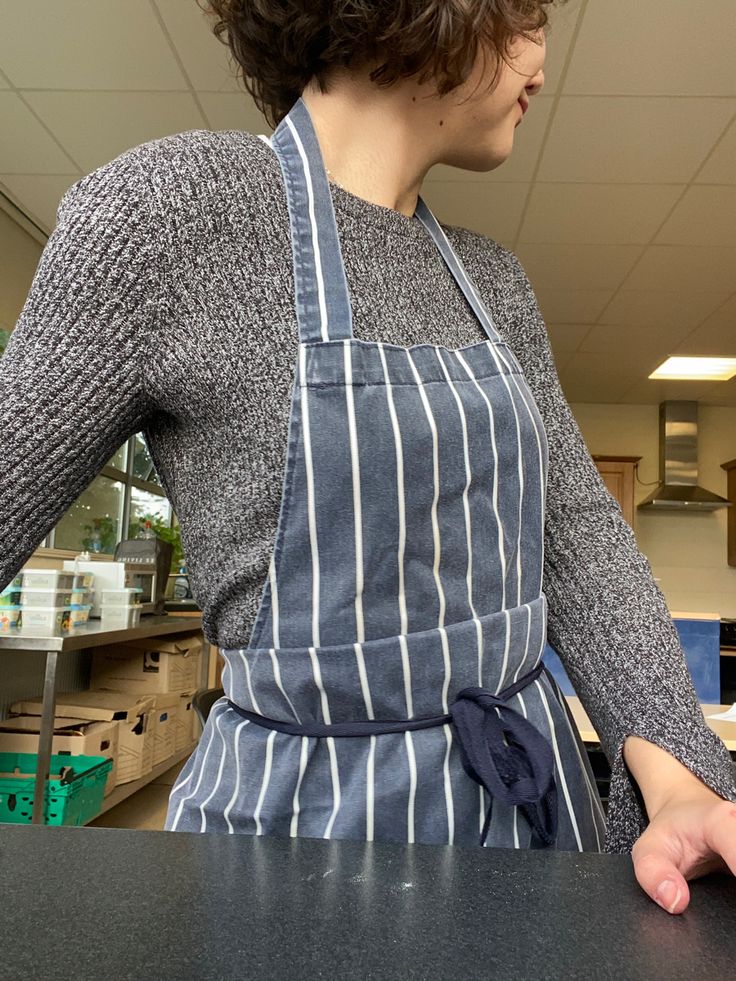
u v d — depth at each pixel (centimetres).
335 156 61
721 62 235
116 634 255
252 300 51
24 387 46
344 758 50
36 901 31
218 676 418
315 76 62
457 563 54
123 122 282
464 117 62
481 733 50
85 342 47
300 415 50
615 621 59
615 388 599
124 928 28
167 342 49
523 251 372
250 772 51
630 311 444
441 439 53
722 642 509
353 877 34
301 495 50
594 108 259
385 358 53
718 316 446
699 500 590
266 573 51
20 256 370
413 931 29
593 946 28
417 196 68
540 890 33
